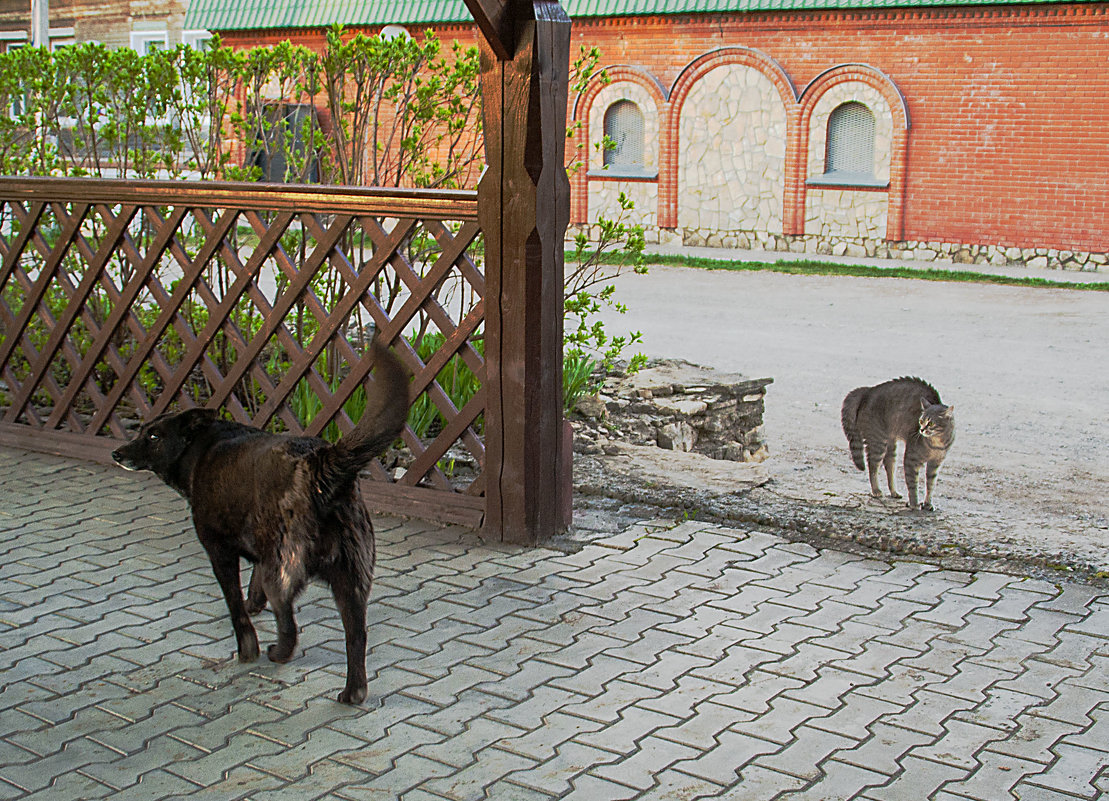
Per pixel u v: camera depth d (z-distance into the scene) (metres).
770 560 5.39
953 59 19.86
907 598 4.91
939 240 20.66
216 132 8.35
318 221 6.12
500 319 5.49
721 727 3.80
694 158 22.59
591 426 7.87
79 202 6.91
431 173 8.41
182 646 4.47
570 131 8.22
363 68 7.73
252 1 25.67
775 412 9.77
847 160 21.44
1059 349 12.52
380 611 4.80
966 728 3.79
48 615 4.76
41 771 3.52
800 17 21.00
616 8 22.47
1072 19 18.67
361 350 7.30
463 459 6.89
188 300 7.84
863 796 3.37
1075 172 19.20
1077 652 4.38
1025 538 5.57
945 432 5.93
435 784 3.44
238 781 3.45
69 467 6.94
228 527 4.14
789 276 18.95
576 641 4.50
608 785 3.43
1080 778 3.47
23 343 7.30
